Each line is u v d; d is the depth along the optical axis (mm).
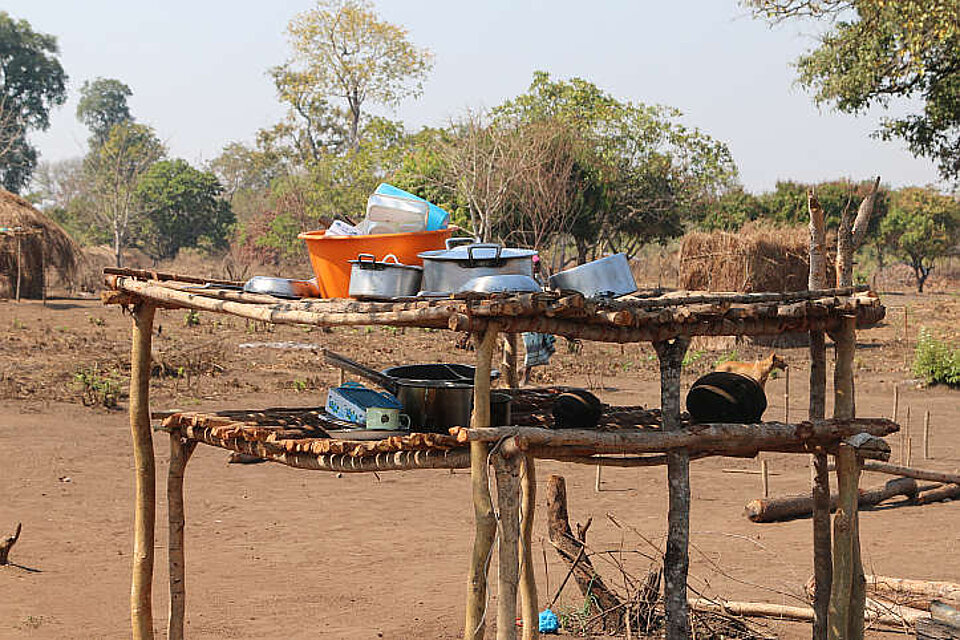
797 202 57938
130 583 8047
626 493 11961
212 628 6930
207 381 19078
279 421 5586
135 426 5910
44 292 31953
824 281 5848
